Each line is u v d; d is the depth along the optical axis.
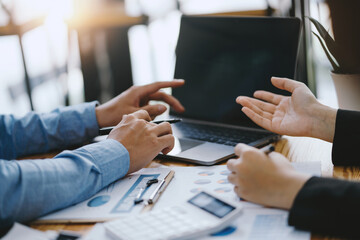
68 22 2.53
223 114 1.23
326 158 0.93
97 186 0.80
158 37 2.79
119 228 0.63
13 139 1.12
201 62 1.29
